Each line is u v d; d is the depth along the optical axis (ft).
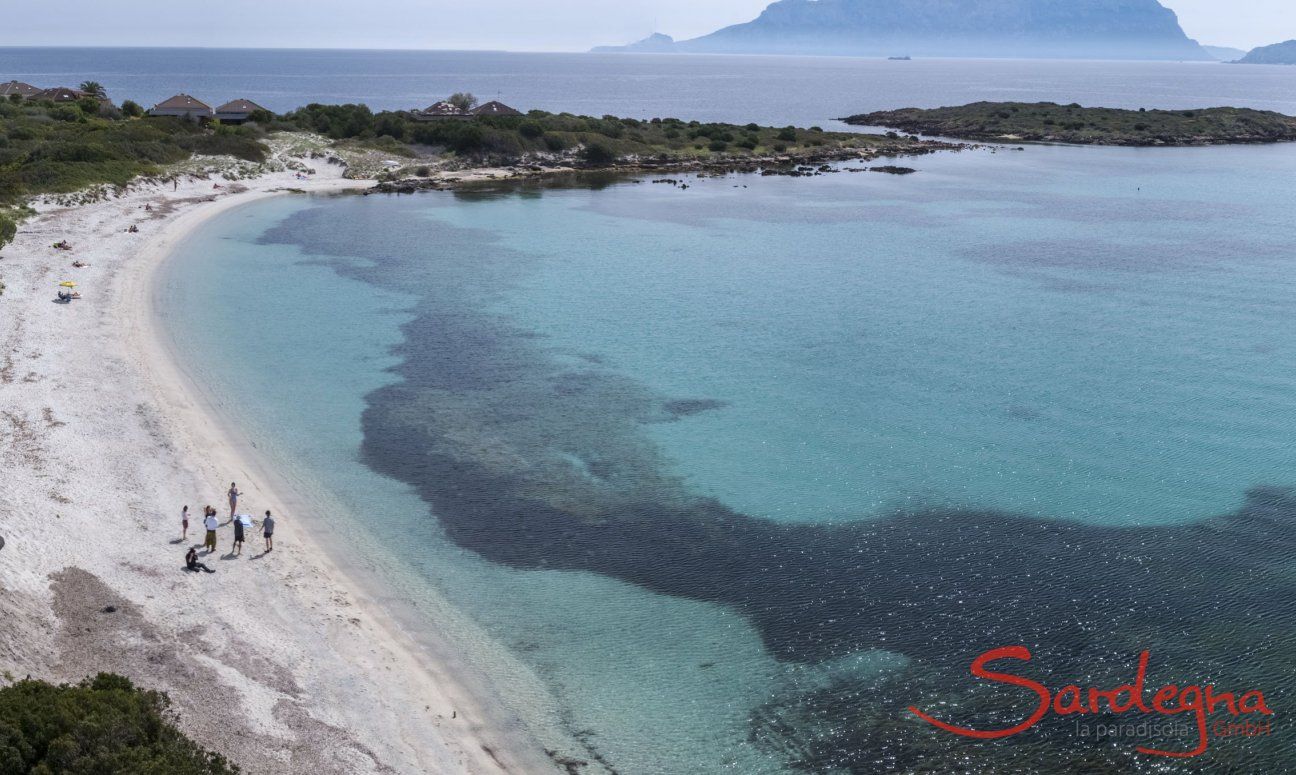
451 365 178.29
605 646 95.96
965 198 392.68
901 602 103.71
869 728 84.58
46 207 281.95
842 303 225.15
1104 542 115.75
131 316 193.77
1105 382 171.01
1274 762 79.71
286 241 285.02
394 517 120.78
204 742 75.05
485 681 89.92
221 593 98.94
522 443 144.05
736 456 140.15
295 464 134.21
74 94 508.12
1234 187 422.82
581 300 225.76
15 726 64.64
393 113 515.50
